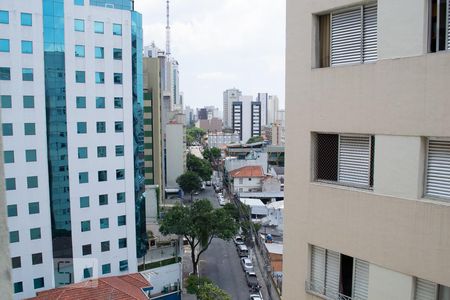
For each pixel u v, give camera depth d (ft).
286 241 27.66
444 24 19.40
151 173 232.12
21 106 119.65
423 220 19.90
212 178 370.12
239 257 181.88
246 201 231.71
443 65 18.81
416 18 19.93
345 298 24.27
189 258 179.63
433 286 20.06
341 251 23.90
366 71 22.03
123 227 140.26
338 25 24.18
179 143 310.24
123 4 143.74
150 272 139.03
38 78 122.11
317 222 25.31
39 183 123.65
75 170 130.21
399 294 21.13
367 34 22.74
